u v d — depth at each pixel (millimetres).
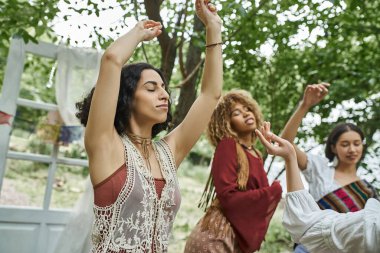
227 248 2105
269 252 5582
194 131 1610
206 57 1666
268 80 4625
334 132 2600
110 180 1299
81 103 1588
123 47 1334
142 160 1387
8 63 3164
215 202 2250
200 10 1702
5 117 2928
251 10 3195
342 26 3922
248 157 2297
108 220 1288
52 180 3289
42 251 3188
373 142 4324
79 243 2918
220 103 2439
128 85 1458
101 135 1312
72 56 3305
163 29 3178
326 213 1514
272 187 2145
